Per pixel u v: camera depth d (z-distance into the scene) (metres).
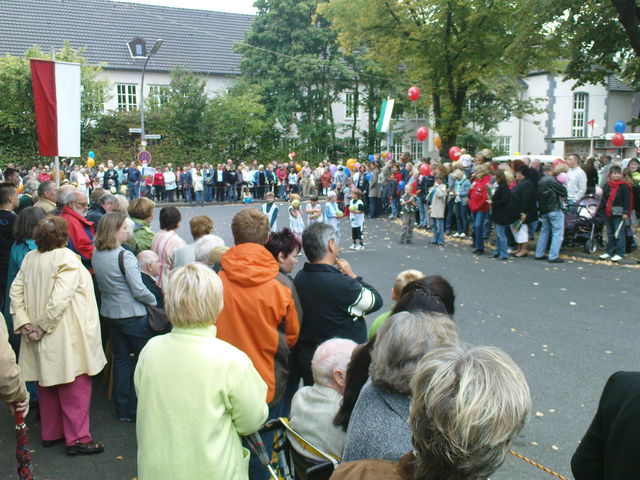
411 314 2.22
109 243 4.74
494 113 36.06
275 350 3.35
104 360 4.50
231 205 28.67
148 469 2.45
